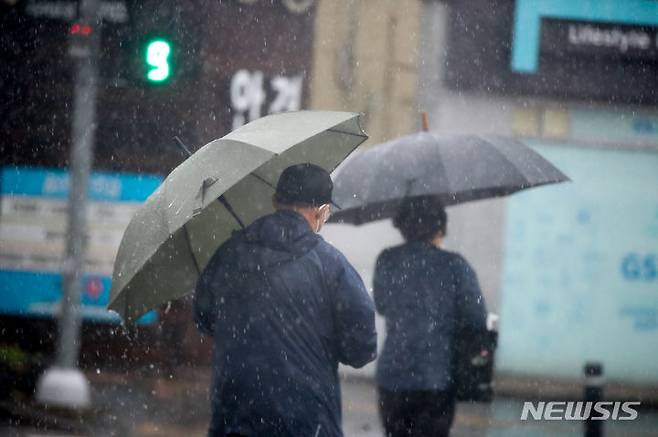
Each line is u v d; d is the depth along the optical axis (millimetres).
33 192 51531
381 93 50969
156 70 37719
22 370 44688
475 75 50469
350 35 51094
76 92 39438
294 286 14352
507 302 50625
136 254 14164
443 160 21422
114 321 49750
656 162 50938
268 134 14648
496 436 35625
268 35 50938
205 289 14883
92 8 38375
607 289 50938
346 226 49938
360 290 14531
